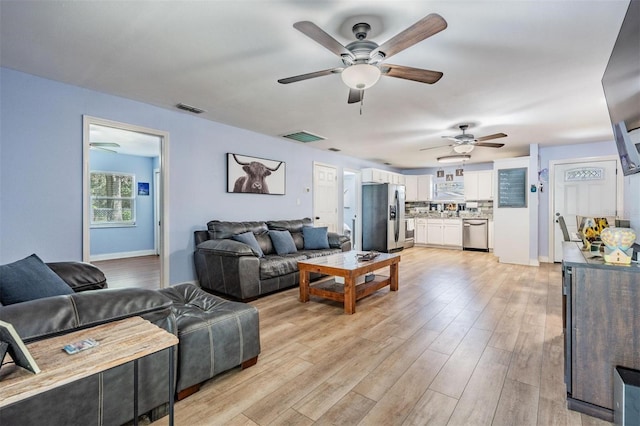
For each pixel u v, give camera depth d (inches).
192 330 69.3
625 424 54.8
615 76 77.2
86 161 121.6
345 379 76.5
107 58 96.3
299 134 193.0
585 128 175.0
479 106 137.6
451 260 243.8
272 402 67.5
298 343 96.3
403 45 72.0
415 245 340.2
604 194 213.6
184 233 154.6
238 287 134.7
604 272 63.3
